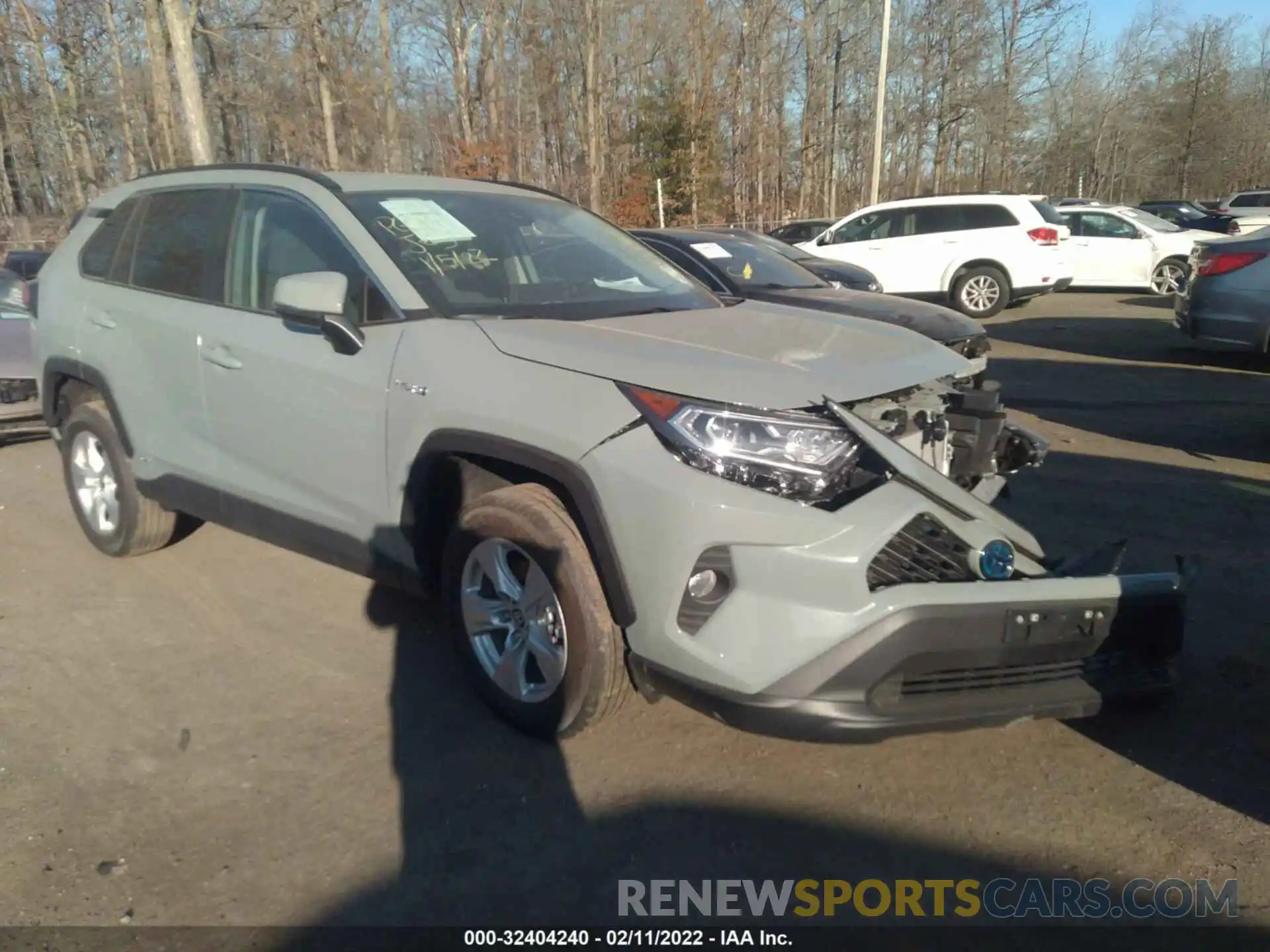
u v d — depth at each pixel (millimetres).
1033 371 11219
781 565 2814
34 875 2855
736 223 33688
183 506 4664
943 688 2992
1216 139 53188
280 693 3861
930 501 2943
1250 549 5320
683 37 32344
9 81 34312
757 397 2932
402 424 3535
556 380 3195
